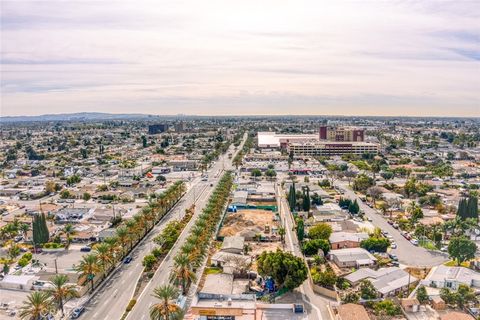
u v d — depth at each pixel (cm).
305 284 15025
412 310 12875
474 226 19725
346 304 12581
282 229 19562
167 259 17200
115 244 16550
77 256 18025
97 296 14000
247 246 18450
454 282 14375
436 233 18762
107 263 15688
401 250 18362
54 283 12775
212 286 14288
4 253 18462
